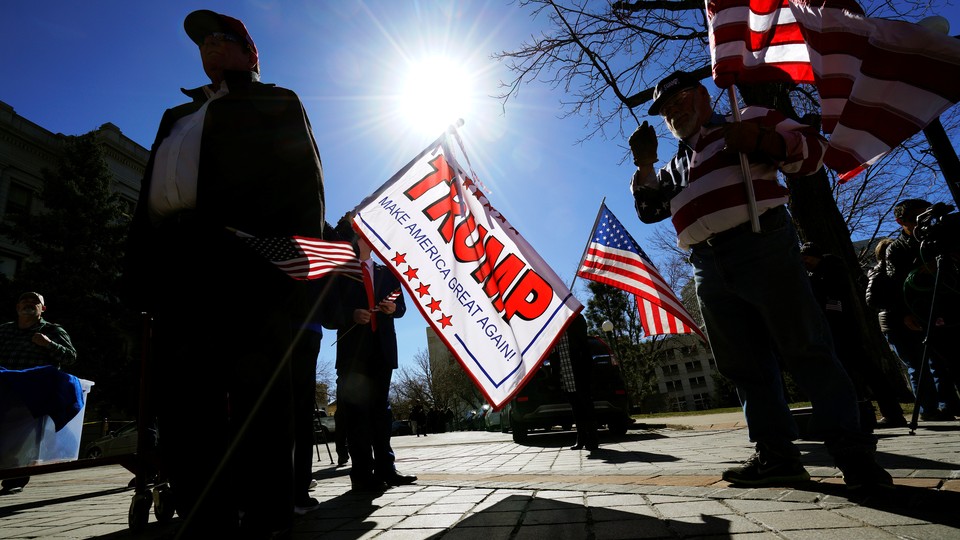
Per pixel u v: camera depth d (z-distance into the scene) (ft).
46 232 64.80
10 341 14.96
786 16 8.02
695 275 8.25
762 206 7.06
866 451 6.37
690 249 8.30
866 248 45.88
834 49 7.02
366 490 10.53
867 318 22.62
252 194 5.79
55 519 9.80
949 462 8.02
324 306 10.58
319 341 9.31
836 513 5.54
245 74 6.60
